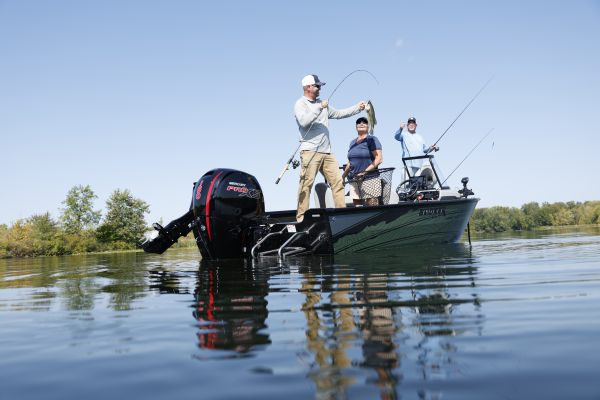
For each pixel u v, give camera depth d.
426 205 5.92
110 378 1.07
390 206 5.45
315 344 1.27
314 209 4.94
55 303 2.37
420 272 3.04
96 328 1.66
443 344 1.22
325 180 5.90
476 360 1.07
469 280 2.54
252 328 1.52
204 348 1.29
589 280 2.35
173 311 1.96
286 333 1.42
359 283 2.60
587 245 5.57
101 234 40.94
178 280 3.37
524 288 2.16
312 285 2.61
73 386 1.03
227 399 0.89
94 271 4.90
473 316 1.56
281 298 2.17
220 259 5.65
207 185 5.52
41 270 5.61
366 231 5.27
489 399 0.84
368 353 1.16
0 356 1.30
